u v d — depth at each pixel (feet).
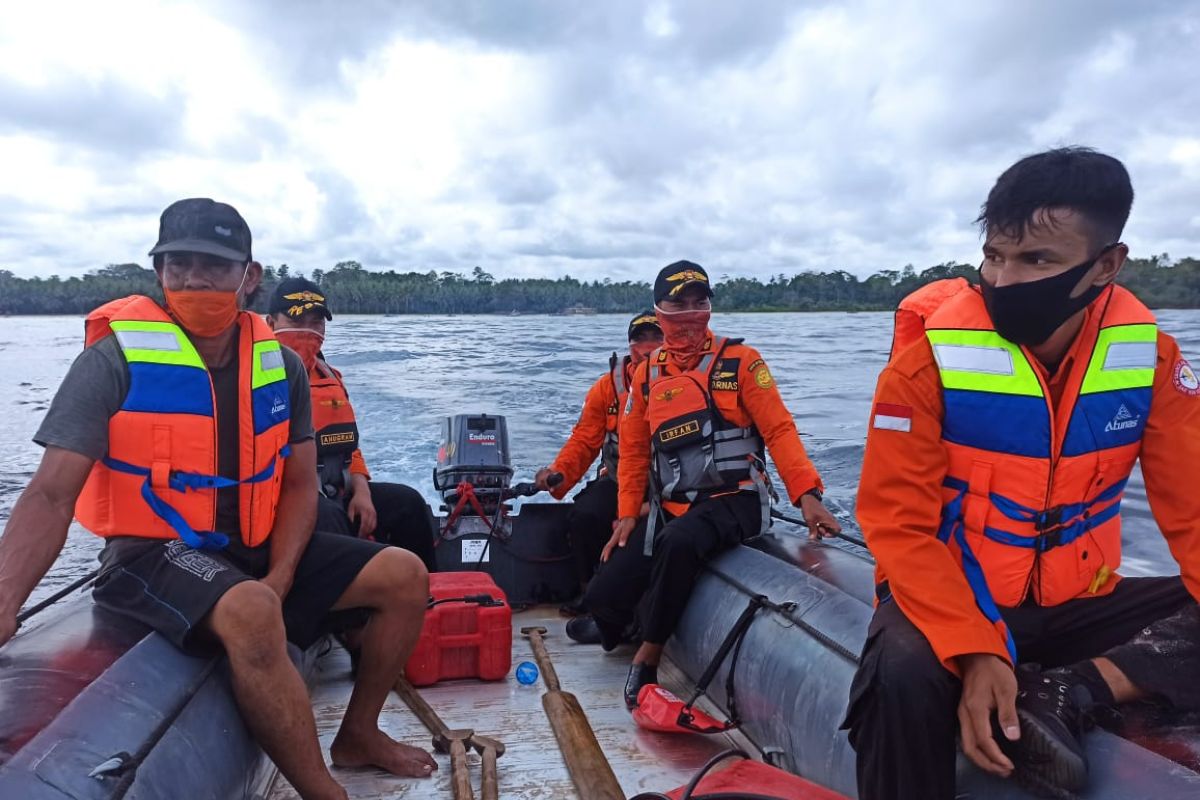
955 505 5.19
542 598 13.85
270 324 12.50
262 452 7.39
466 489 13.53
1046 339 4.90
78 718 5.24
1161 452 5.07
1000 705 4.45
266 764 7.82
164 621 6.42
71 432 6.44
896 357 5.37
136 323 6.94
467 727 9.25
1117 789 4.36
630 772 8.30
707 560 10.23
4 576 5.93
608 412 13.83
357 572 7.64
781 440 10.32
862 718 5.00
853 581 8.41
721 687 9.11
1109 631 5.32
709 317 10.94
